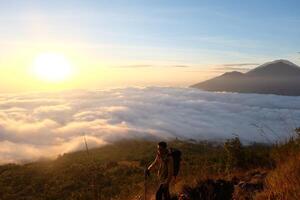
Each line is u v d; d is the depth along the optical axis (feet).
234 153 29.84
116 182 72.08
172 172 23.29
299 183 14.99
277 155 25.18
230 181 23.35
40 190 149.69
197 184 24.20
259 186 20.83
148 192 31.99
